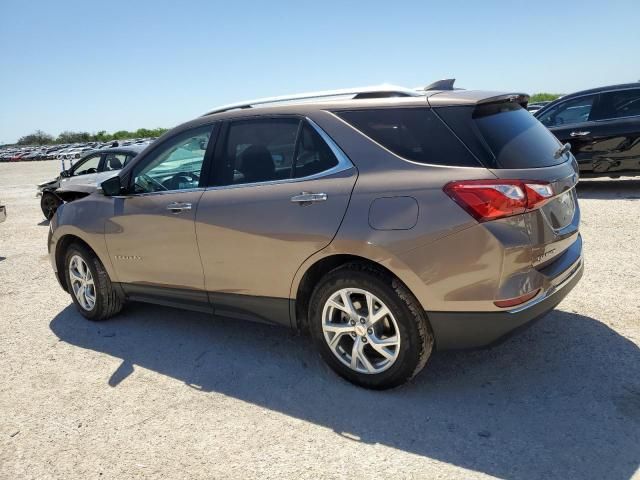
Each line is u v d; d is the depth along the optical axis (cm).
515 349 367
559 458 253
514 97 329
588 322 398
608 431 271
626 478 237
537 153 309
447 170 288
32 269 710
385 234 295
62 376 382
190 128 404
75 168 1068
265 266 349
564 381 321
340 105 334
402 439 278
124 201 432
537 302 287
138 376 374
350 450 273
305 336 421
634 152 855
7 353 429
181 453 281
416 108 310
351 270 314
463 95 312
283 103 363
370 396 322
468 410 300
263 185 352
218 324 460
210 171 384
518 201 274
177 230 391
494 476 245
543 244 288
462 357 362
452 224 280
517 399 307
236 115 378
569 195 334
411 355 305
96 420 320
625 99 866
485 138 291
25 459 286
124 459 279
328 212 316
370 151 315
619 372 326
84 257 471
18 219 1199
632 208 772
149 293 436
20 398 353
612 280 480
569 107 927
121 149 991
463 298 284
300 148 342
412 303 299
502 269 276
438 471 251
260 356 390
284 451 277
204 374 369
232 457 275
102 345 433
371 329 317
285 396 331
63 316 512
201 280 390
